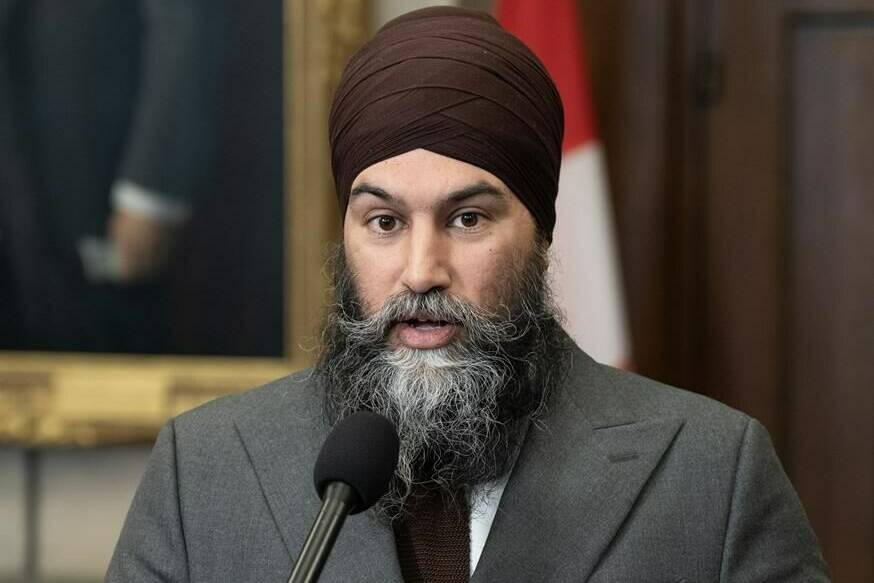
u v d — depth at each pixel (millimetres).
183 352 10602
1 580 10938
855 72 11094
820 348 11180
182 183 10492
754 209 11141
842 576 11164
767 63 11102
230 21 10352
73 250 10656
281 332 10484
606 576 5113
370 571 5184
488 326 5047
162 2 10406
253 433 5664
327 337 5555
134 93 10484
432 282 4949
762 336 11156
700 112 11188
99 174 10578
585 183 10008
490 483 5359
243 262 10477
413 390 5008
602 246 9992
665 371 11164
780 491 5441
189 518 5484
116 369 10648
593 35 11086
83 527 10938
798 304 11203
